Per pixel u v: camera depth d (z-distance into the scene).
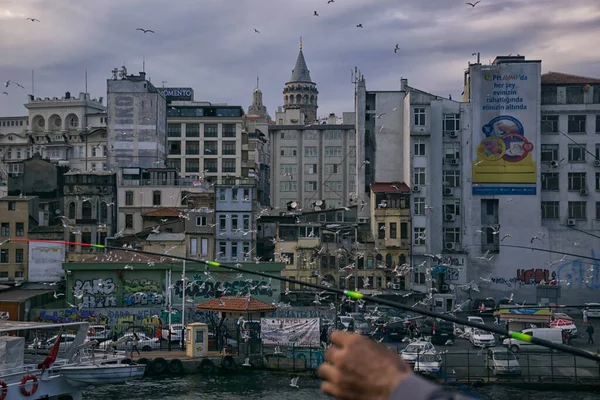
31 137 186.12
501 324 80.31
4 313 77.62
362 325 79.94
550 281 109.56
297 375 65.88
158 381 63.34
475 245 110.88
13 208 101.62
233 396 57.62
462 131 112.44
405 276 108.38
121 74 139.88
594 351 71.75
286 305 87.75
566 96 113.06
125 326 82.56
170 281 92.50
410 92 112.69
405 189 110.50
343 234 108.31
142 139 137.50
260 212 110.00
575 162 112.50
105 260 92.25
